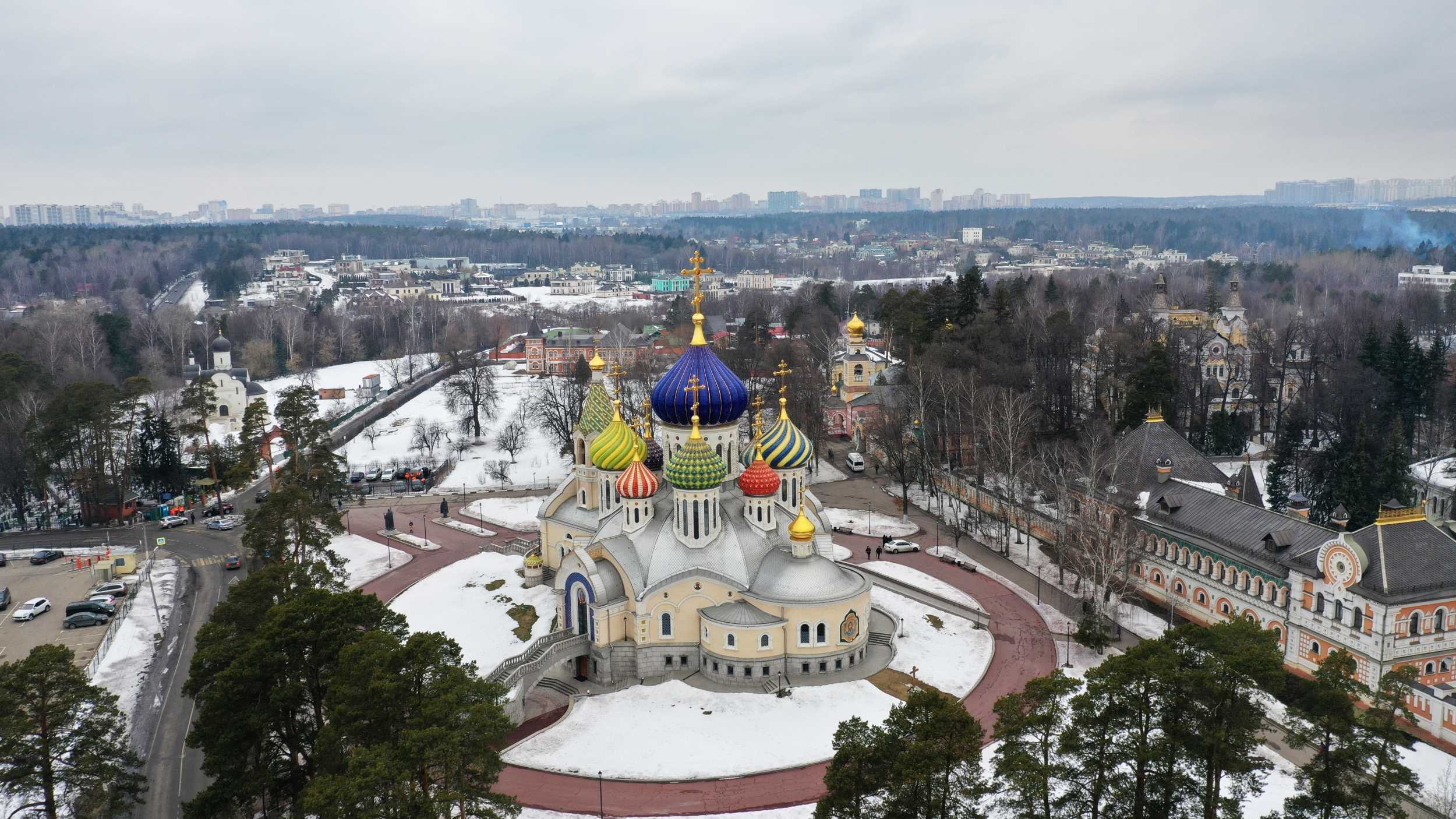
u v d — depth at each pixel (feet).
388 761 183.52
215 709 221.87
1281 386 567.18
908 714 193.88
